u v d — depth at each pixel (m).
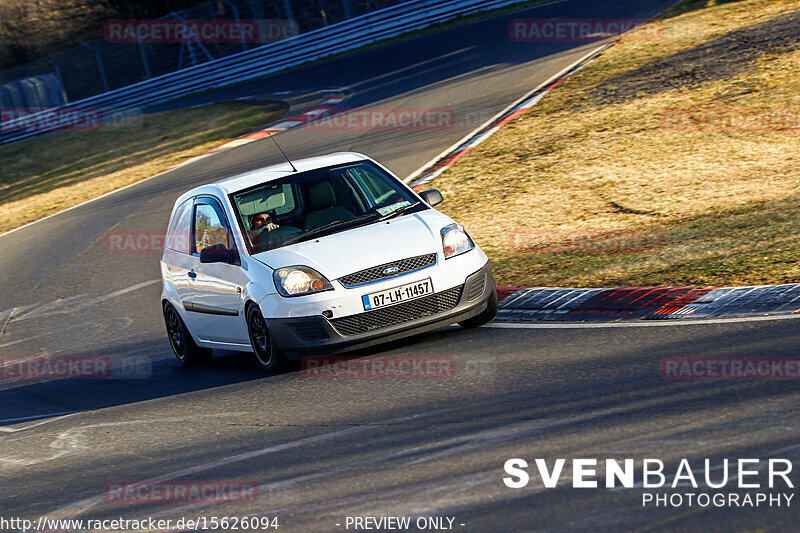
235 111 100.69
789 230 31.94
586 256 34.31
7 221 72.50
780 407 16.44
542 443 16.38
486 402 19.64
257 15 133.62
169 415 24.11
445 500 14.47
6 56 173.88
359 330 24.58
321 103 89.62
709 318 24.06
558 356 22.56
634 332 23.78
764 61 60.22
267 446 19.33
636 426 16.50
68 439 23.55
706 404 17.16
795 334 21.19
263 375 26.62
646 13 90.50
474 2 118.06
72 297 46.72
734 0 84.75
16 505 18.48
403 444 17.67
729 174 42.50
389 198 28.33
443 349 25.20
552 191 45.84
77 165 94.38
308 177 28.67
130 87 132.25
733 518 12.55
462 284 25.55
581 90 65.25
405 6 121.19
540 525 13.07
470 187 49.56
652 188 42.91
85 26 174.88
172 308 31.97
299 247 26.17
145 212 63.16
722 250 31.09
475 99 71.88
